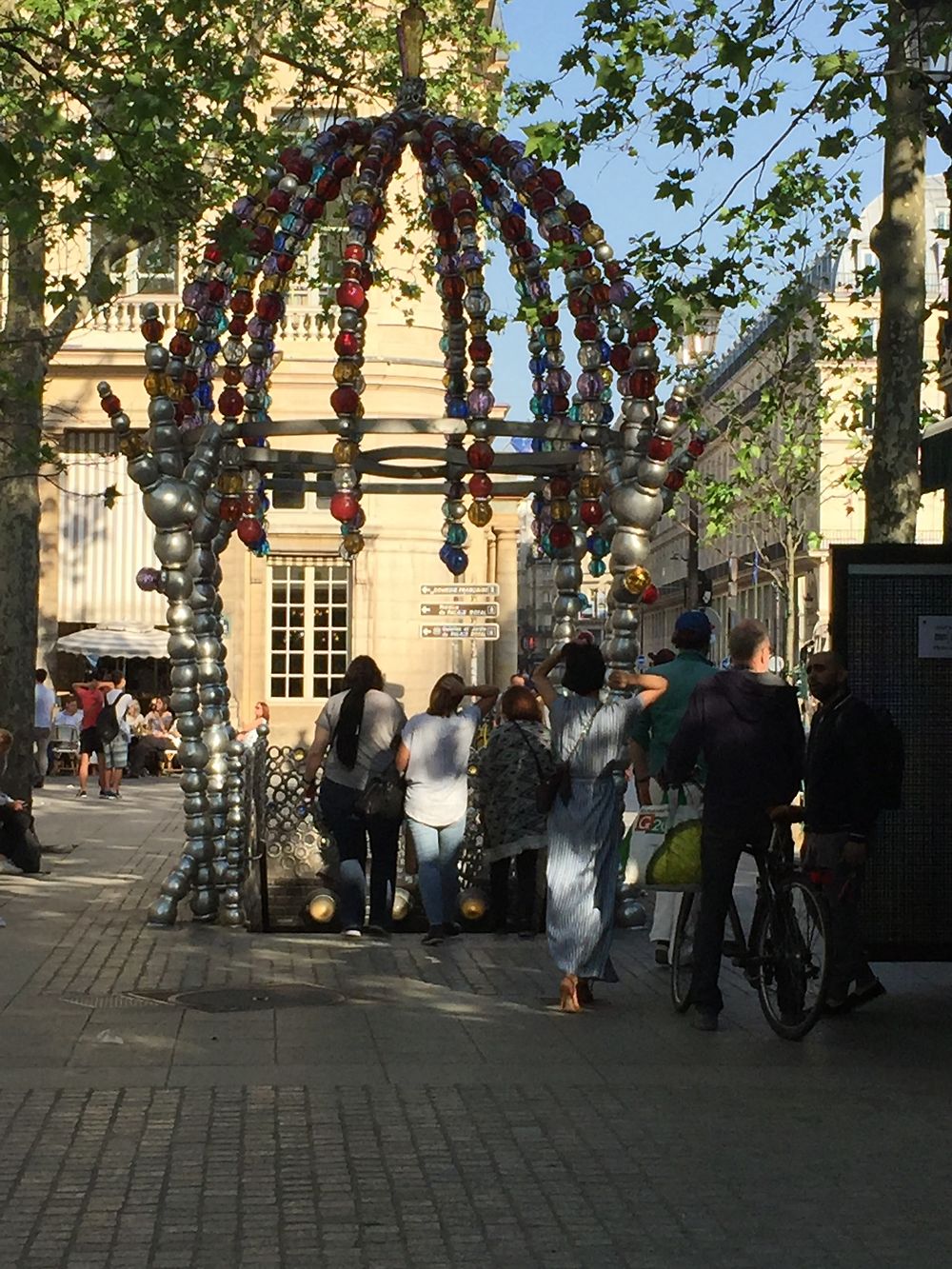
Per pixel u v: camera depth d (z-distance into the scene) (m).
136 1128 7.94
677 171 14.41
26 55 15.43
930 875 11.09
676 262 14.48
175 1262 6.10
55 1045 9.75
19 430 19.61
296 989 11.59
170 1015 10.68
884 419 17.06
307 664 37.28
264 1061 9.39
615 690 14.69
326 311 23.48
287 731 37.19
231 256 14.50
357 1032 10.18
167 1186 7.02
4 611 19.67
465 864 14.88
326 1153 7.53
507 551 43.78
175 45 17.22
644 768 12.27
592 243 14.58
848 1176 7.19
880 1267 6.05
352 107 22.62
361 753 13.95
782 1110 8.33
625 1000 11.36
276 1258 6.16
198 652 14.73
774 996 10.33
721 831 10.41
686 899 10.96
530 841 13.91
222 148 18.98
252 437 14.52
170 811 27.53
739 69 13.49
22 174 13.48
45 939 13.77
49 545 37.75
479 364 14.42
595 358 14.59
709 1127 8.00
